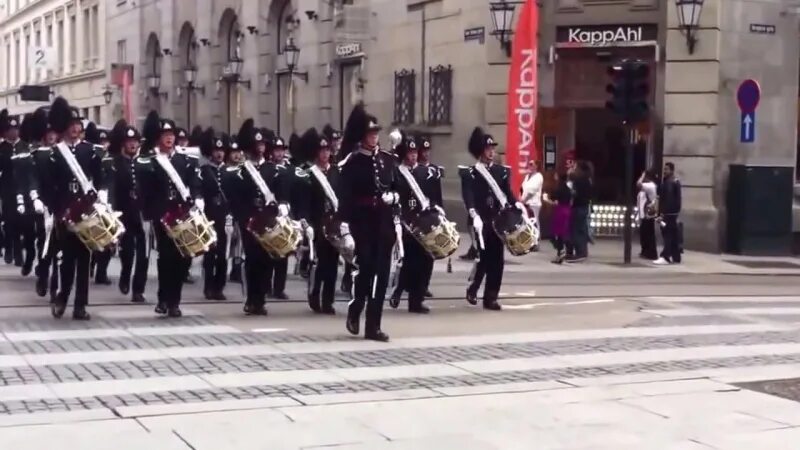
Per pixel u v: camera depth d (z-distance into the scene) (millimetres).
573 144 24391
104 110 51500
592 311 13727
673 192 20938
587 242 20922
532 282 17344
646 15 23562
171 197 11984
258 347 10516
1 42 72125
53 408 7855
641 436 7418
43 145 12578
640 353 10750
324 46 30469
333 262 12859
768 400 8570
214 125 38938
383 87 28094
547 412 8047
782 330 12602
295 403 8148
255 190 12555
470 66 24594
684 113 22984
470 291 13836
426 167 13047
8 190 16500
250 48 35562
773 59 23656
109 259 15242
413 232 12586
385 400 8320
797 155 24375
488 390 8781
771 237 22922
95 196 11484
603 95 23938
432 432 7387
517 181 21000
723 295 16078
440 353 10430
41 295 13703
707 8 22703
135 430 7250
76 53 56156
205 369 9383
